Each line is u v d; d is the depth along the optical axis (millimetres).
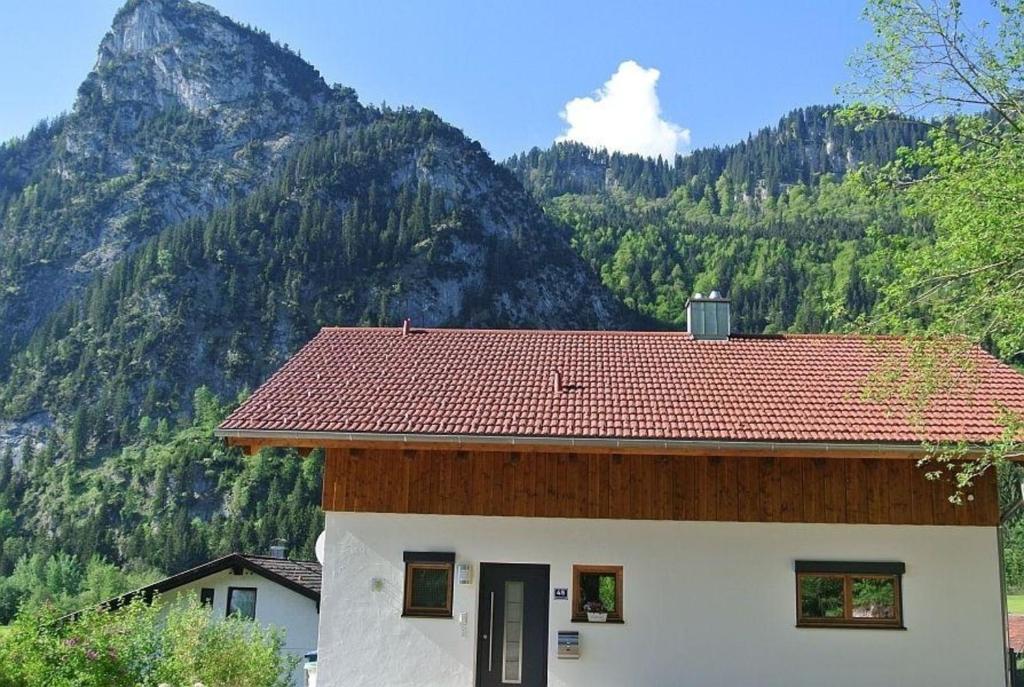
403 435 15352
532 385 17406
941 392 16625
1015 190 11430
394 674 15836
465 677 15742
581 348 19672
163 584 30250
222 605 30641
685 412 16031
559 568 15969
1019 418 13047
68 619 16297
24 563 98688
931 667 15383
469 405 16406
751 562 15844
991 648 15422
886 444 14945
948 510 15781
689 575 15852
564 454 16281
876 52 13281
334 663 15914
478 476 16297
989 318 12344
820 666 15469
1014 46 12672
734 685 15484
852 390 16984
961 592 15602
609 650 15688
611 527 16062
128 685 14664
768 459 16078
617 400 16594
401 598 16000
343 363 18641
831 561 15734
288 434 15523
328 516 16328
